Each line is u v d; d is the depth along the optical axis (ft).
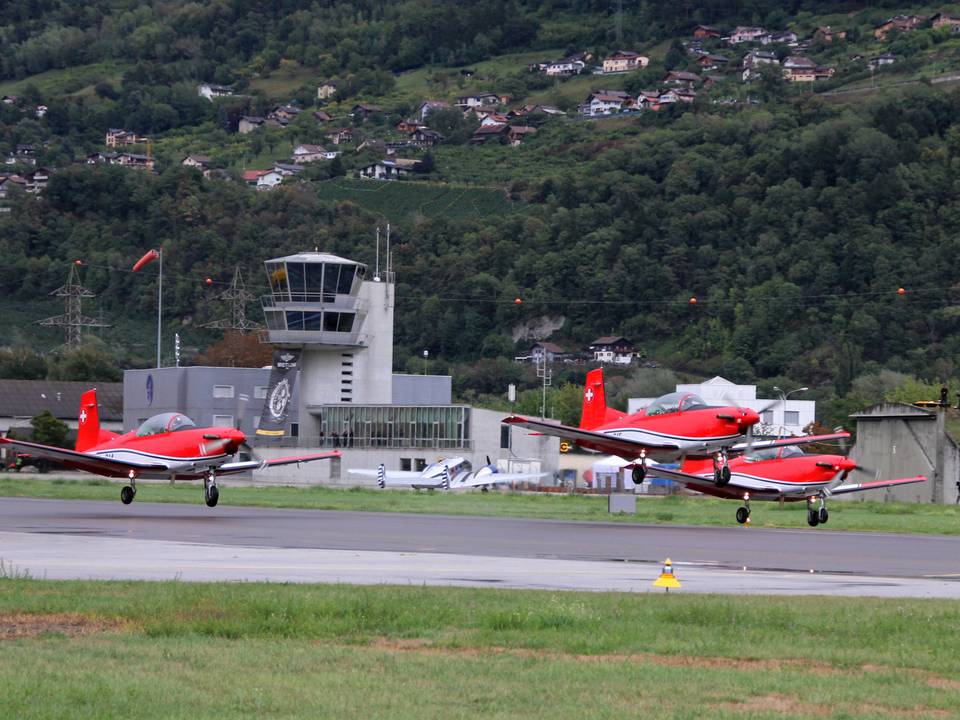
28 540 286.66
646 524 420.77
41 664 129.49
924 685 129.80
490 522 405.18
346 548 277.03
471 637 150.92
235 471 423.23
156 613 161.27
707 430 390.63
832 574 239.50
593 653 143.64
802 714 115.96
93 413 419.95
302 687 121.60
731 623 163.63
